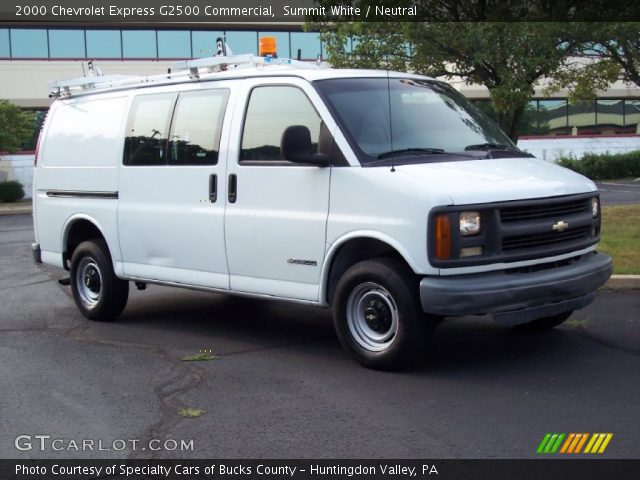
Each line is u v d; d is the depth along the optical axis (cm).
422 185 580
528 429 498
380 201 597
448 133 676
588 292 635
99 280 850
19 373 661
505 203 584
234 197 696
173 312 891
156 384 621
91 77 866
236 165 695
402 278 593
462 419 519
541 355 660
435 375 613
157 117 779
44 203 902
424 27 1149
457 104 725
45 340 777
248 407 558
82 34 3453
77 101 883
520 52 1118
